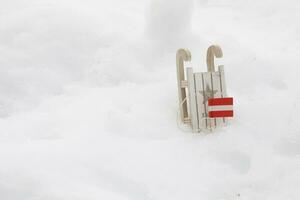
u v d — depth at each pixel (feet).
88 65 4.17
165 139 3.47
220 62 4.02
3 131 3.54
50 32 4.33
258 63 4.00
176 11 4.26
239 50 4.18
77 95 3.92
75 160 3.24
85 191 3.04
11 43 4.29
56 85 4.00
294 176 3.21
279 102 3.67
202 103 3.52
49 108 3.79
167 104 3.69
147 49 4.18
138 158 3.31
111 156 3.29
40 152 3.28
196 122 3.51
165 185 3.18
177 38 4.26
